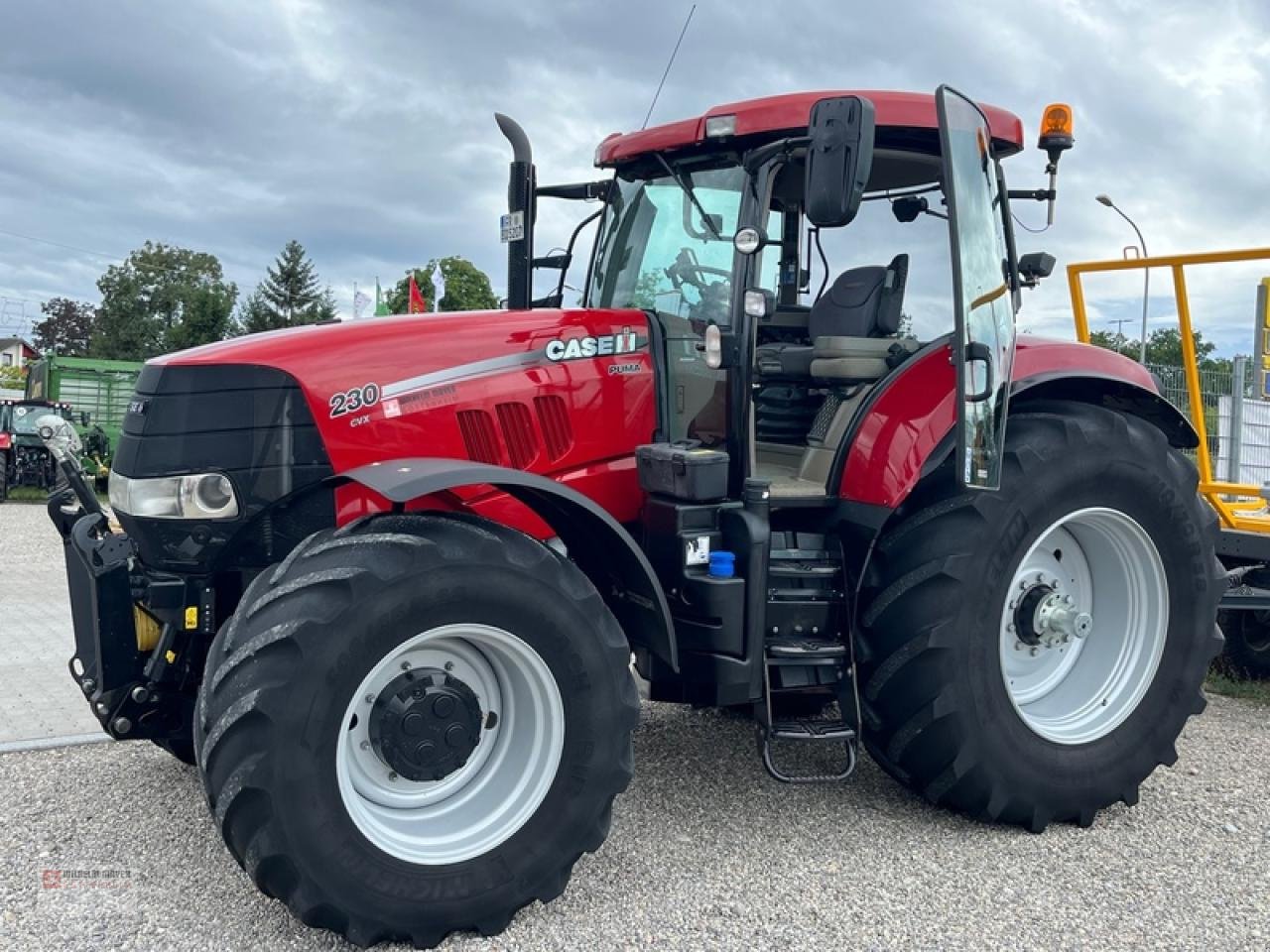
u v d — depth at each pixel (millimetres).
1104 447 3682
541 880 2848
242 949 2670
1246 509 5734
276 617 2617
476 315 3512
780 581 3477
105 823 3459
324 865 2590
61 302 78625
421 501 3271
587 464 3555
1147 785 4020
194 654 3188
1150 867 3270
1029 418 3717
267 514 3170
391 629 2660
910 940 2770
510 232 4293
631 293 3980
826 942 2754
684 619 3346
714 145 3709
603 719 2912
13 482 16719
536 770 2889
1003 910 2949
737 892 3037
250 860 2580
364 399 3209
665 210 3922
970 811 3557
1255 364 6652
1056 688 3898
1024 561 3570
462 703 2846
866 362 3748
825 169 3014
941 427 3543
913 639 3408
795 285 4074
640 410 3654
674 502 3373
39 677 5312
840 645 3471
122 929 2750
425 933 2719
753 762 4141
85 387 20531
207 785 2604
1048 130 4000
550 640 2846
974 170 3424
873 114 2996
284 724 2533
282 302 60719
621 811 3623
